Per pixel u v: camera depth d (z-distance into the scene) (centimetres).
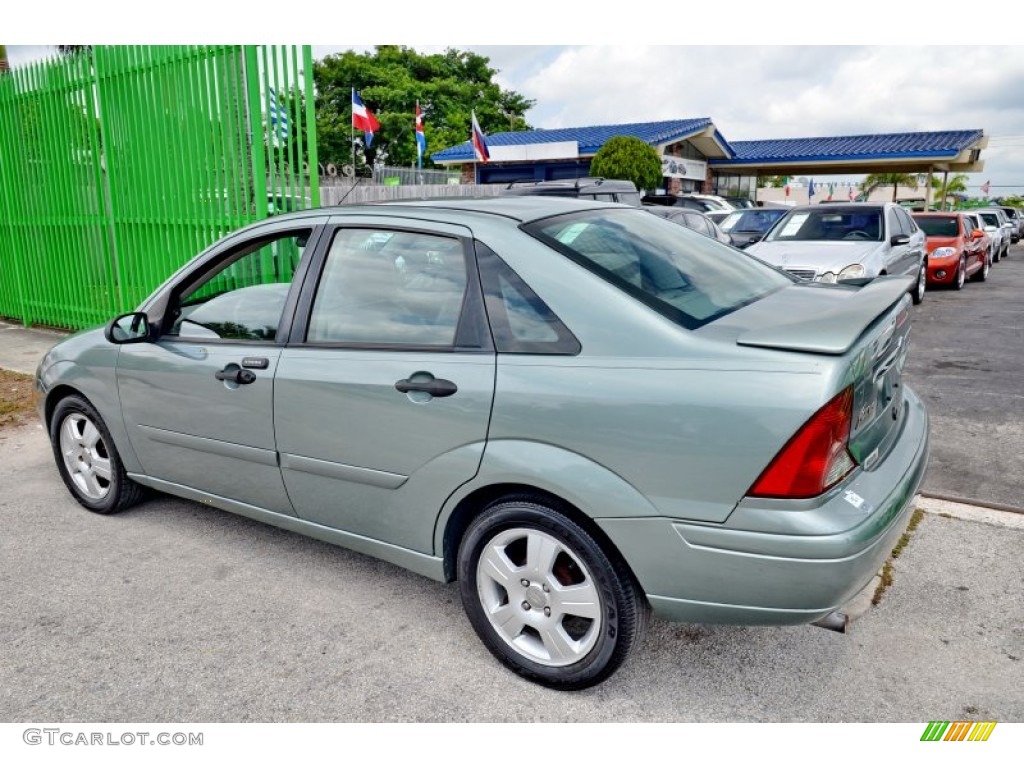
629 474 240
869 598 326
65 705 272
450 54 3950
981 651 289
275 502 344
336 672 288
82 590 350
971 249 1479
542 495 262
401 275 298
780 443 219
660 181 2319
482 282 277
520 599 275
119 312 872
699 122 2642
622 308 253
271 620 323
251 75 659
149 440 388
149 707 271
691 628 310
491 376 264
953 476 457
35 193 946
